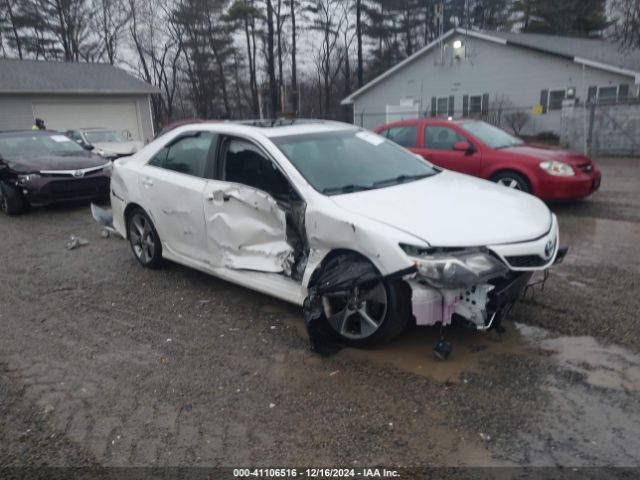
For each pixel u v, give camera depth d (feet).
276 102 133.18
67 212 32.07
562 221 25.49
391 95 98.58
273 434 9.80
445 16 142.51
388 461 8.95
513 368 11.61
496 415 10.01
